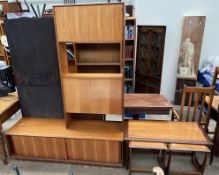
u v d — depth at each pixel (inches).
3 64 111.6
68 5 72.1
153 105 92.0
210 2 136.1
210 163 91.6
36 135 88.2
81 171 89.6
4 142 92.0
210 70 142.6
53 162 95.0
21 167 92.6
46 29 82.9
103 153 89.4
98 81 81.1
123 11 70.3
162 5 141.9
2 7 160.9
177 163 92.5
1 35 150.7
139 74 164.2
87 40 76.2
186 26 140.1
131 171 85.2
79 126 94.3
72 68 107.5
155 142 77.2
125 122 90.6
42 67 89.7
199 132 82.3
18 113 130.6
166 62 154.4
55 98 95.7
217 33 143.2
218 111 86.3
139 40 154.6
